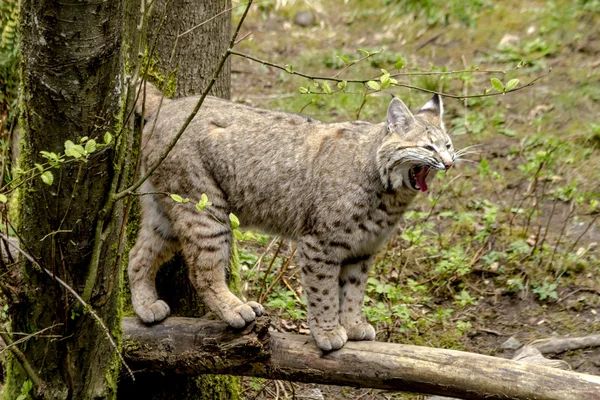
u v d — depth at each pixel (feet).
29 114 22.81
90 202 23.89
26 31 21.84
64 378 25.95
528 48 59.72
